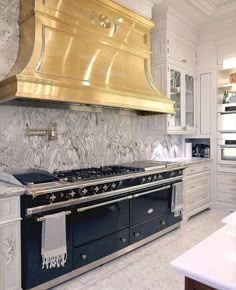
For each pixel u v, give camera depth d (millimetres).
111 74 2689
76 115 2930
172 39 3768
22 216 1893
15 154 2410
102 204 2365
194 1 3426
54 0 2271
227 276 735
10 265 1835
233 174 4109
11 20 2361
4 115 2334
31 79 1926
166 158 4289
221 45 4156
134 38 3100
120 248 2604
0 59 2309
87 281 2223
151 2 3396
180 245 2926
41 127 2600
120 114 3467
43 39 2191
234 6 3617
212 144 4312
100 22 2656
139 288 2131
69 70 2287
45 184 2033
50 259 1991
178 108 3975
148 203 2938
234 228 1119
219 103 4285
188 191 3723
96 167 3070
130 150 3639
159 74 3734
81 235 2234
